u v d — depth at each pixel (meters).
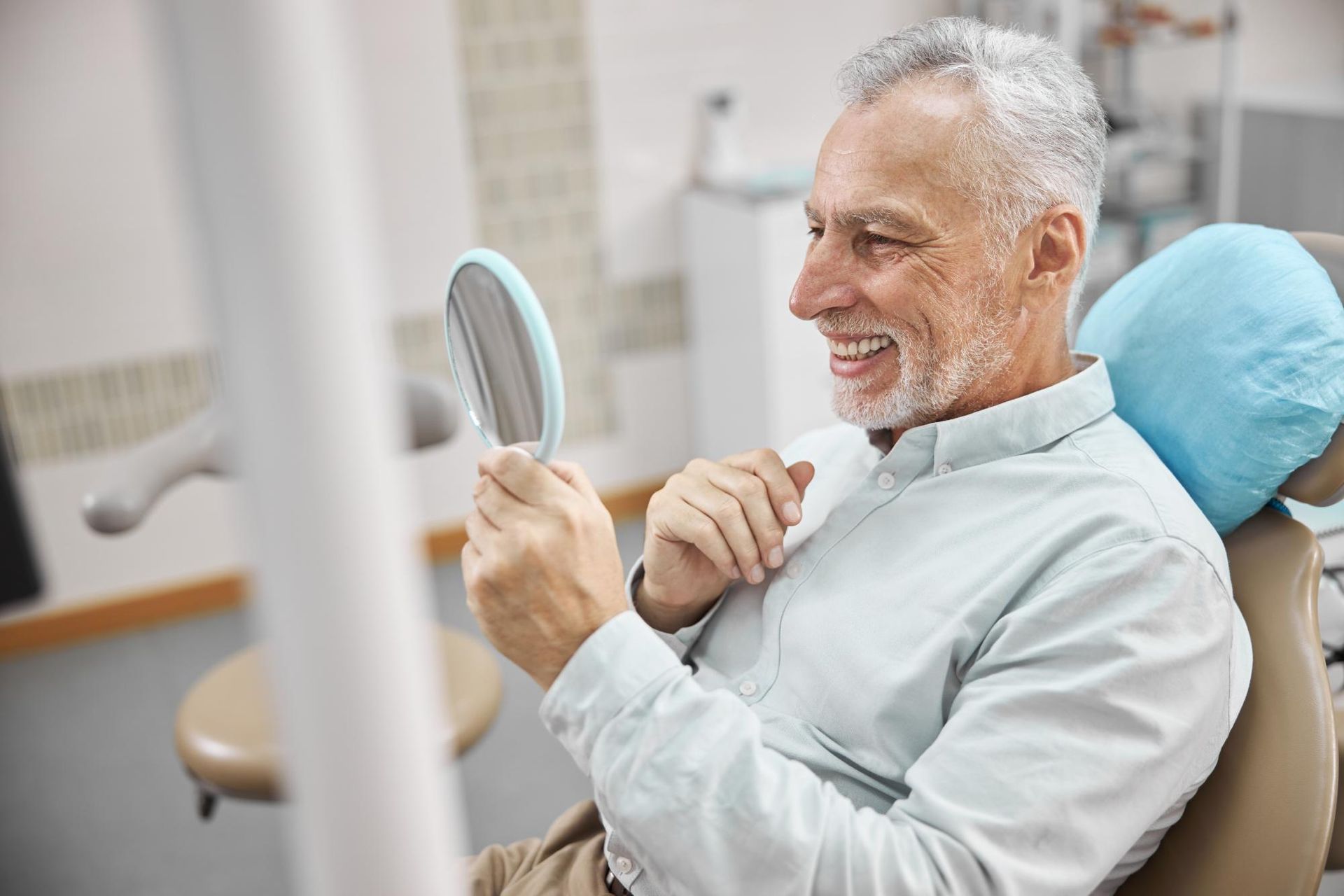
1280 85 3.81
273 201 0.25
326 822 0.30
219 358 0.27
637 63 3.03
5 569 2.74
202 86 0.25
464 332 0.76
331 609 0.28
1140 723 0.77
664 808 0.75
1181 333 0.98
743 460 0.97
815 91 3.25
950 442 0.94
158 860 2.04
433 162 2.91
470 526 0.77
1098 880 0.77
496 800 2.13
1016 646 0.82
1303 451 0.89
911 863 0.74
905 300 0.90
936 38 0.89
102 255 2.68
